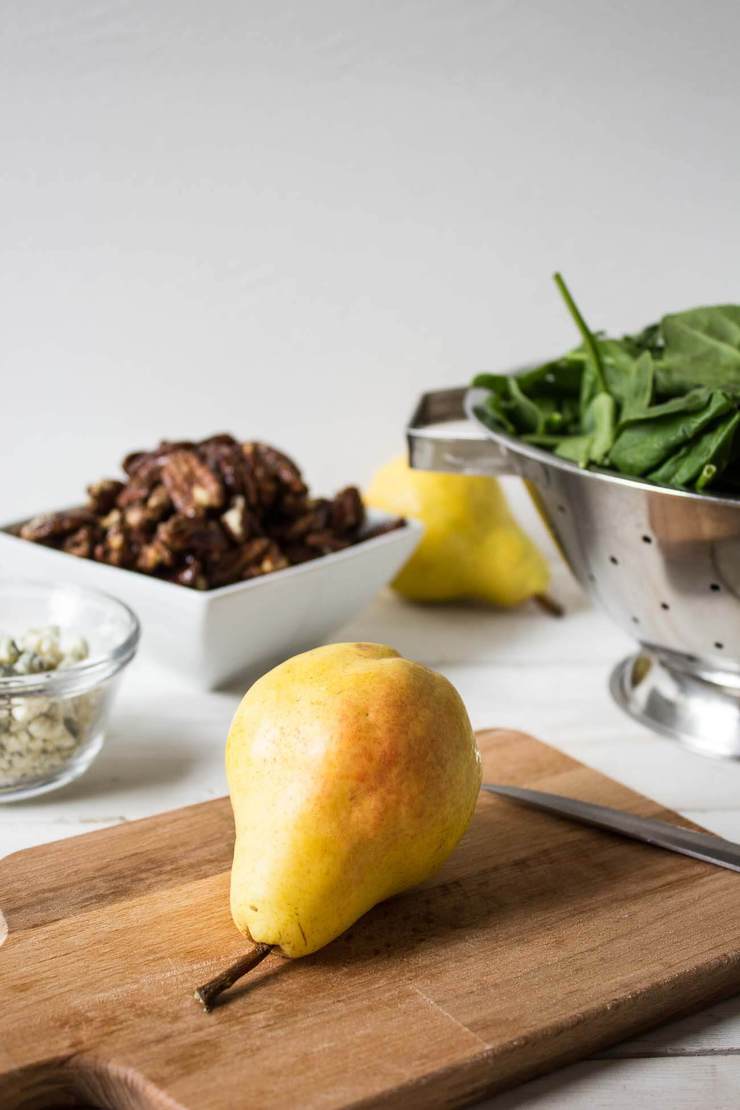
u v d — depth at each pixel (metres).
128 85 0.93
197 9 0.91
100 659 0.70
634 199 0.98
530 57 0.94
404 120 0.95
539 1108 0.56
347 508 0.85
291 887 0.57
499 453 0.74
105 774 0.72
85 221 0.96
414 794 0.58
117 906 0.61
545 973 0.58
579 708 0.79
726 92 0.95
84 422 1.02
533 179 0.97
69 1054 0.55
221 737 0.76
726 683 0.74
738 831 0.68
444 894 0.62
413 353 1.02
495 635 0.88
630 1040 0.58
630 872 0.64
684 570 0.69
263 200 0.97
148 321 0.99
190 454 0.82
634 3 0.93
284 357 1.01
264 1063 0.55
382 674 0.60
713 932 0.60
